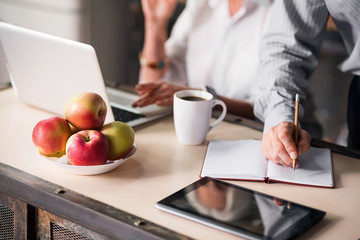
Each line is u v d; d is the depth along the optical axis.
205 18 2.74
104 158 1.05
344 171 1.15
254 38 2.51
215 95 1.47
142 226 0.88
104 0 3.36
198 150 1.23
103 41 3.46
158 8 3.02
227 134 1.34
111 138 1.07
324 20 1.40
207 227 0.89
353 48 1.47
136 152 1.20
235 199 0.97
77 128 1.11
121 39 3.62
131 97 1.56
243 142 1.26
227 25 2.60
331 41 2.92
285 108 1.28
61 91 1.31
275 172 1.10
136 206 0.96
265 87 1.39
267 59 1.43
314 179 1.09
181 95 1.28
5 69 1.72
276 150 1.12
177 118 1.23
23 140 1.23
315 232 0.90
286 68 1.38
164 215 0.93
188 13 2.81
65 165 1.04
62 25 3.21
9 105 1.46
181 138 1.25
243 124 1.40
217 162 1.14
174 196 0.97
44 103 1.39
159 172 1.10
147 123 1.38
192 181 1.07
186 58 2.87
